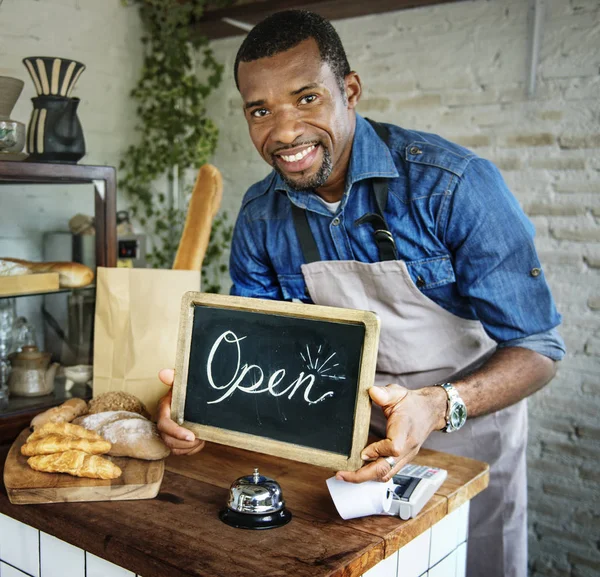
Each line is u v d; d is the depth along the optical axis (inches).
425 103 109.4
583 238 97.7
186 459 50.3
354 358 39.1
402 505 40.3
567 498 101.7
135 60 124.7
